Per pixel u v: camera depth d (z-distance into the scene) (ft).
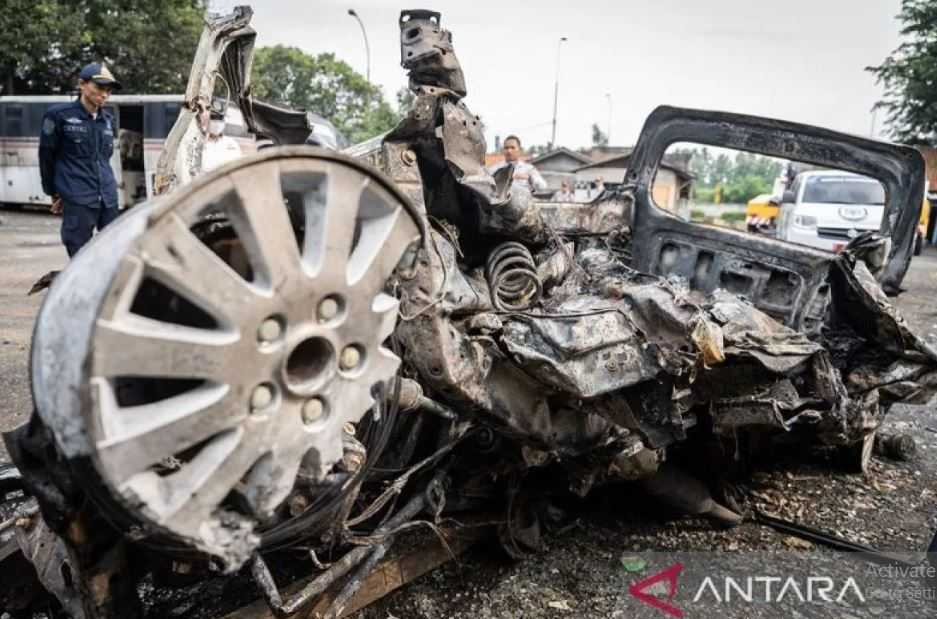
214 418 4.33
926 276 43.50
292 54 123.65
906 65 93.45
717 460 10.57
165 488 4.38
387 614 8.04
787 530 10.67
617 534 10.26
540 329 6.98
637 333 7.39
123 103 54.70
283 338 4.54
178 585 7.20
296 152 4.50
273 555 7.70
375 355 5.12
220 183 4.22
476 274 8.11
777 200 42.88
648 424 7.69
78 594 6.06
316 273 4.61
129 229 4.11
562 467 9.02
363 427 6.37
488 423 7.36
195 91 7.57
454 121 6.85
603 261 10.57
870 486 12.53
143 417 4.19
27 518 6.84
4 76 76.84
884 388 11.60
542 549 9.55
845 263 10.89
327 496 5.84
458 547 8.52
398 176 6.77
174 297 5.01
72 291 4.14
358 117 126.52
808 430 12.01
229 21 7.73
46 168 18.30
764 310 11.43
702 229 12.61
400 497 8.04
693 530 10.52
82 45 78.89
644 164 13.69
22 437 5.28
